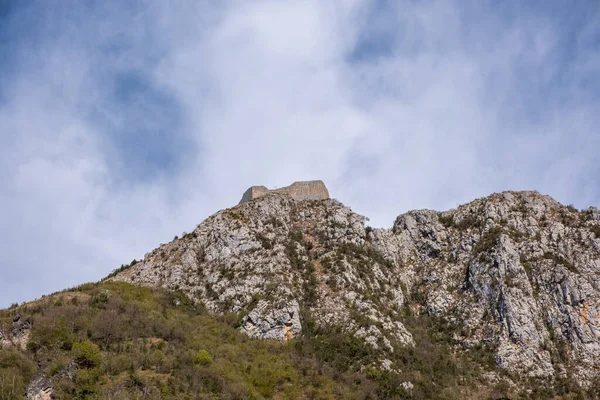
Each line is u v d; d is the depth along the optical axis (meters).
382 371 95.88
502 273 114.31
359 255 121.69
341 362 97.19
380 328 104.19
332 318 105.44
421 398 91.94
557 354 103.75
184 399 82.38
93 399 79.88
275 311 103.62
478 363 103.44
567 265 114.19
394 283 120.56
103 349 91.69
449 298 117.56
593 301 107.12
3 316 98.56
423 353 103.69
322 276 114.50
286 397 89.44
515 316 106.69
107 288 112.38
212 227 124.12
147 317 100.94
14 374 83.00
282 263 115.19
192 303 109.81
